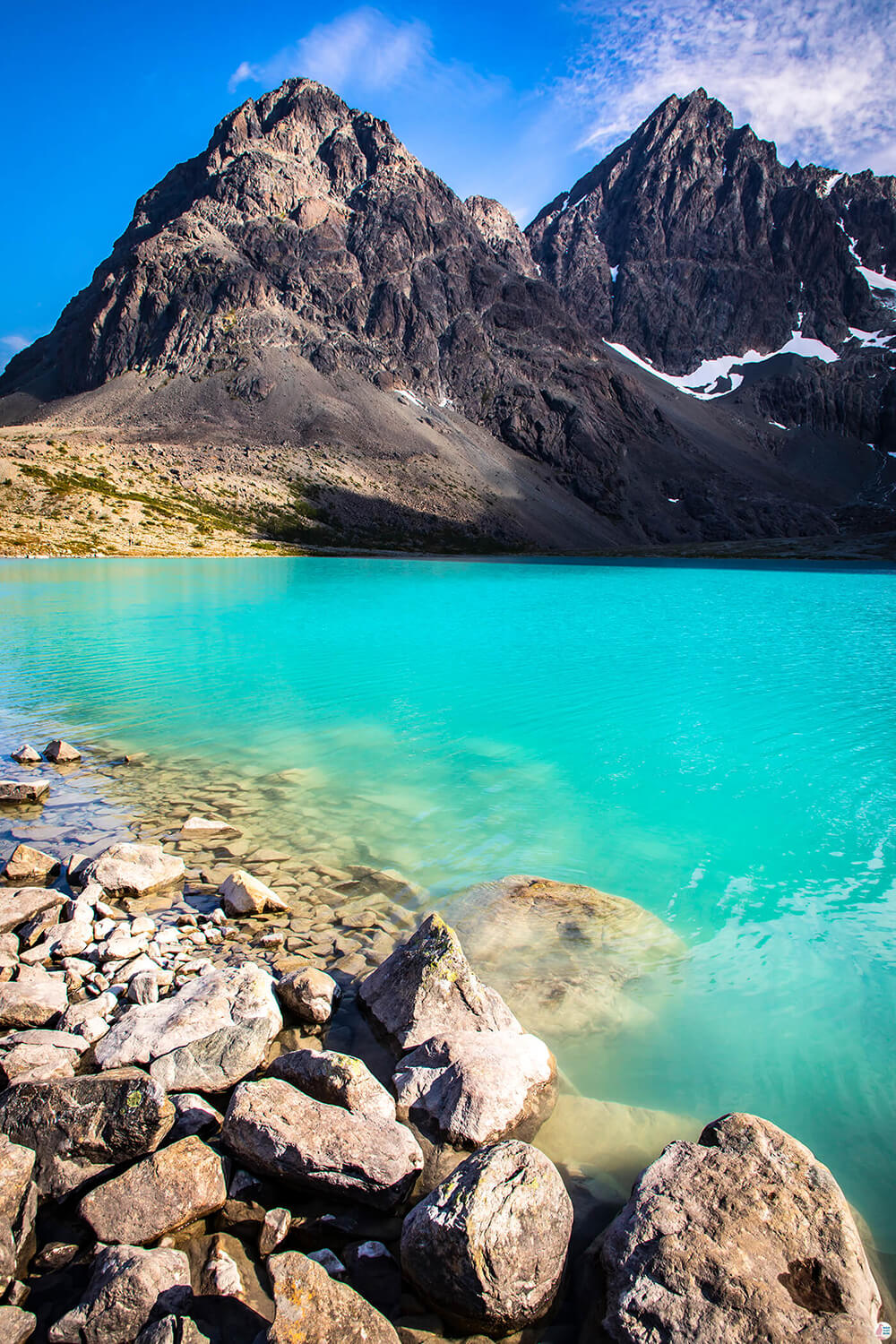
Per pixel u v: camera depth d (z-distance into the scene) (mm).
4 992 5664
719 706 16594
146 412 178500
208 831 9641
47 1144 4258
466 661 22000
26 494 96375
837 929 7535
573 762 12758
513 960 6801
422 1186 4203
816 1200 3842
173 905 7684
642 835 9812
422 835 9703
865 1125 4953
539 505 186625
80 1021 5465
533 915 7555
